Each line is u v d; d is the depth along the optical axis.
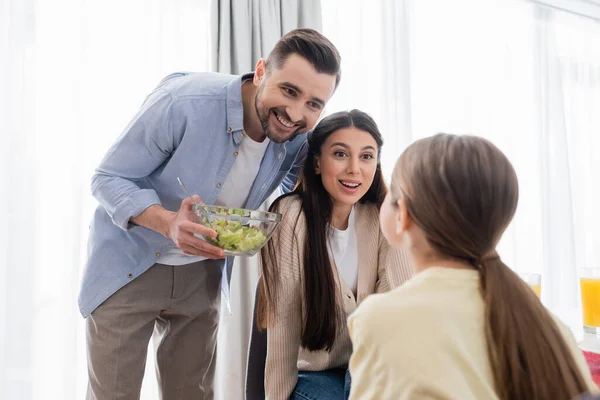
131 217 1.31
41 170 2.10
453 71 3.10
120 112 2.23
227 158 1.42
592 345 1.46
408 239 0.89
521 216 3.32
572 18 3.50
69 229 2.12
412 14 2.97
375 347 0.77
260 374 1.44
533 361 0.74
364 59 2.80
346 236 1.49
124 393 1.43
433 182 0.83
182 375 1.53
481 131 3.17
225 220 1.22
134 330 1.43
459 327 0.75
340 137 1.41
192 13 2.40
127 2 2.26
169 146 1.38
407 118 2.84
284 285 1.39
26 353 2.03
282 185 1.70
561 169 3.44
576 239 3.56
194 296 1.50
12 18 2.04
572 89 3.60
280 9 2.49
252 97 1.41
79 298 1.44
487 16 3.22
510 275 0.80
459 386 0.71
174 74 1.52
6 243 2.01
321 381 1.35
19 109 2.04
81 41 2.14
